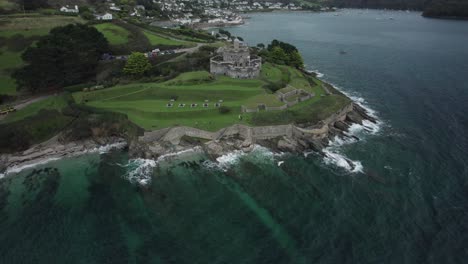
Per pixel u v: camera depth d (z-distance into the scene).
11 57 133.62
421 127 108.75
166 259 59.47
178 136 98.00
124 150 97.06
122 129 101.50
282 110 108.88
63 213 71.31
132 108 108.75
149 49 160.88
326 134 102.44
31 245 62.88
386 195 75.19
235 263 58.41
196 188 79.19
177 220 68.81
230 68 134.12
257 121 102.69
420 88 148.38
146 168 87.44
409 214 69.12
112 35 163.88
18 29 149.25
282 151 95.69
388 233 64.31
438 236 63.28
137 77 131.75
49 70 114.75
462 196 74.31
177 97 116.75
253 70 134.75
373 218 68.31
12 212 71.56
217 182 81.50
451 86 150.38
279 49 169.25
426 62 196.12
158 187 79.69
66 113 105.88
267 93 119.44
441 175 82.12
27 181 82.81
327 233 64.81
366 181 80.56
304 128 102.38
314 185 79.62
